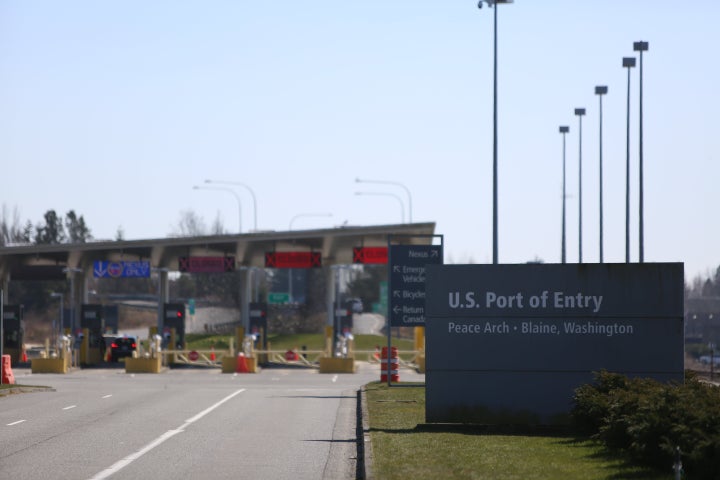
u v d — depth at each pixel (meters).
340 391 54.56
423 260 50.53
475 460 22.45
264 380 69.44
